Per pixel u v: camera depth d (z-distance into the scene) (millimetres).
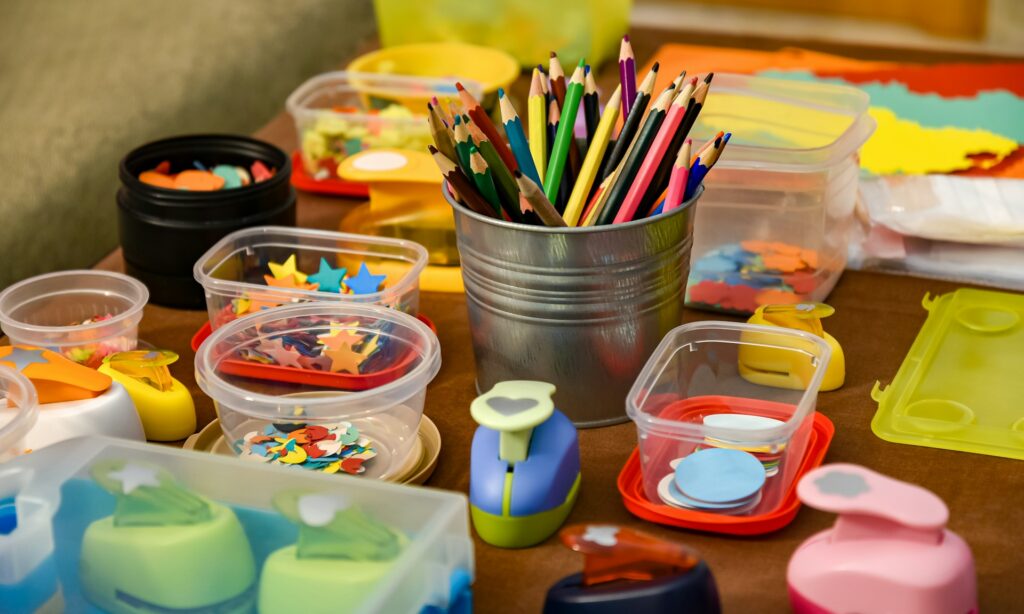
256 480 612
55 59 1505
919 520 552
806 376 767
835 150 851
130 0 1657
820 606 583
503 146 751
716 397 771
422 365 714
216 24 1621
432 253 962
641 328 746
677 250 744
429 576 571
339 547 576
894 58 1299
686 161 720
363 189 1088
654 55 1324
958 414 770
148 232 912
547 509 655
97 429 720
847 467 589
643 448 676
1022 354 837
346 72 1165
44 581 602
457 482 721
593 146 758
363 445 734
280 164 979
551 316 729
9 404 702
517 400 653
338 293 849
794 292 882
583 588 575
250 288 836
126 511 603
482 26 1270
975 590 582
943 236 949
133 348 839
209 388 703
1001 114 1129
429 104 729
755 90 1007
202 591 590
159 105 1432
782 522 662
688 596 557
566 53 1264
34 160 1302
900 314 897
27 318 845
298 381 809
